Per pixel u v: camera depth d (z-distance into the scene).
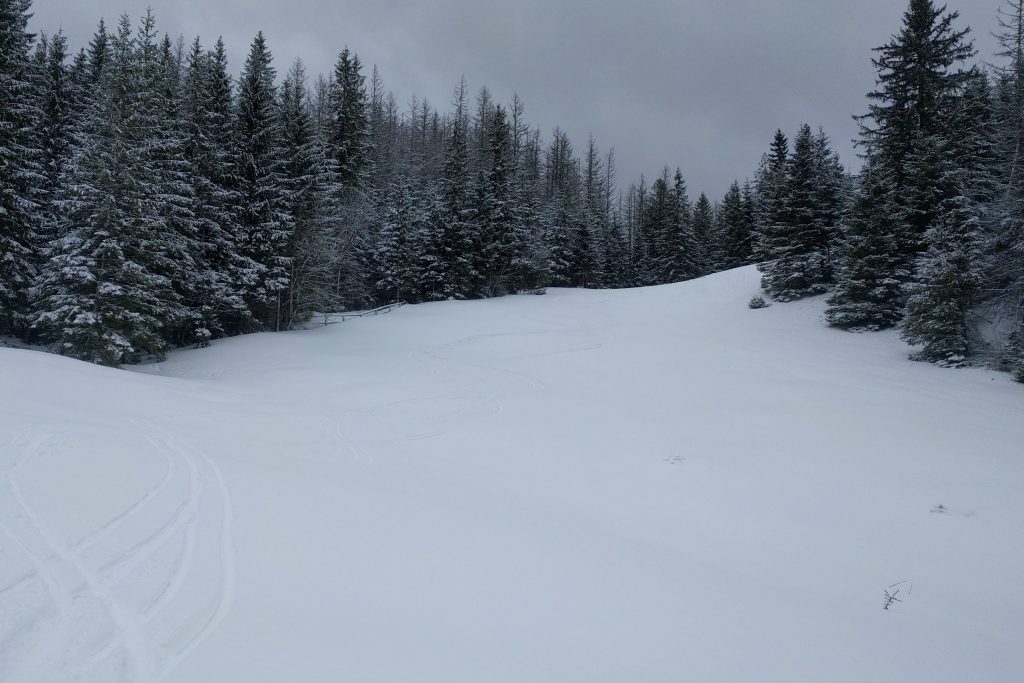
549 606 4.95
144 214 21.97
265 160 30.27
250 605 4.27
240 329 30.00
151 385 15.34
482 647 4.10
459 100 69.12
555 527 7.35
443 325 33.38
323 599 4.53
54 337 21.38
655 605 5.22
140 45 22.70
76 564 4.67
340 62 41.47
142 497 6.43
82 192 20.52
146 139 22.81
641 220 85.19
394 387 18.86
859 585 6.46
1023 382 18.53
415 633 4.17
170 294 24.17
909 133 26.92
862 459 11.43
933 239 22.66
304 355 24.64
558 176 79.44
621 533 7.62
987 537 7.82
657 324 33.72
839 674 4.34
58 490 6.29
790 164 34.44
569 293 47.38
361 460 10.31
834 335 26.78
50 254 21.78
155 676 3.29
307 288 32.78
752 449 12.22
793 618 5.27
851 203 27.53
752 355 24.44
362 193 41.56
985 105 26.44
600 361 24.39
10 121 22.55
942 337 21.19
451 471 10.26
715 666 4.25
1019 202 21.19
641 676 3.97
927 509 8.84
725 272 44.84
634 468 10.90
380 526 6.34
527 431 13.68
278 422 12.98
